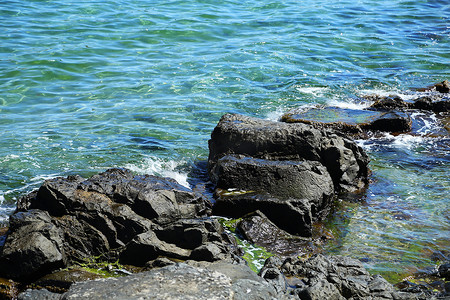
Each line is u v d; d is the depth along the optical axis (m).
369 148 15.69
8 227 11.27
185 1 27.86
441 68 21.75
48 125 16.45
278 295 8.50
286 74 20.64
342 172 13.45
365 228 11.88
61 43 22.36
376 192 13.45
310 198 12.13
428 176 14.20
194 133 16.36
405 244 11.22
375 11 27.80
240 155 13.54
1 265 9.91
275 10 27.36
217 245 10.23
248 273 8.88
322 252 10.96
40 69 20.12
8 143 15.20
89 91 18.86
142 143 15.59
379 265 10.48
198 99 18.45
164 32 24.05
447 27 25.94
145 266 10.09
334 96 19.05
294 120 16.77
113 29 24.05
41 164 14.22
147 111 17.53
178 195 11.59
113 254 10.45
